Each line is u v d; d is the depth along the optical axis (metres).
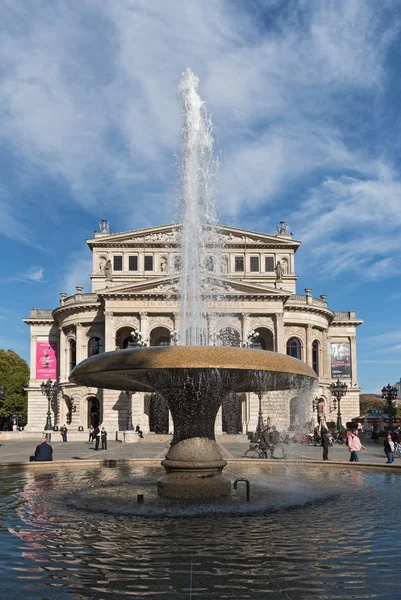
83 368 12.97
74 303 69.12
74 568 7.71
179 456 13.69
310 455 31.16
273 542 9.12
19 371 89.56
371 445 43.72
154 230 75.81
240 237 76.88
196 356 11.58
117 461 23.20
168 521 10.82
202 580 7.16
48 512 11.97
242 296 64.25
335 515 11.47
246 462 23.17
